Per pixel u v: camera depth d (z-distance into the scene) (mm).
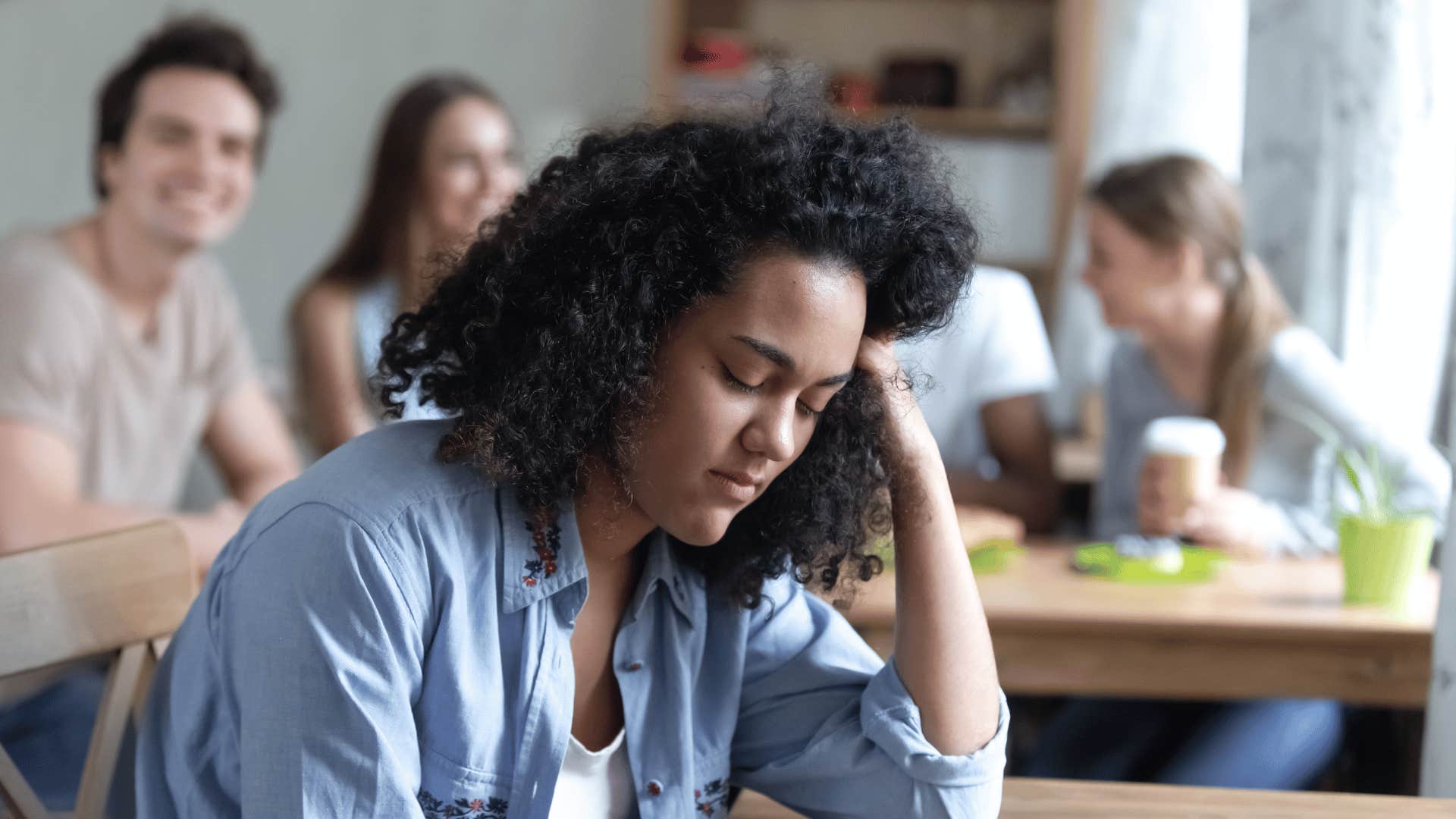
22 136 3730
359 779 787
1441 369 2189
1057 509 2428
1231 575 1842
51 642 985
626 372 807
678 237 800
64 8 3676
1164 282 2152
